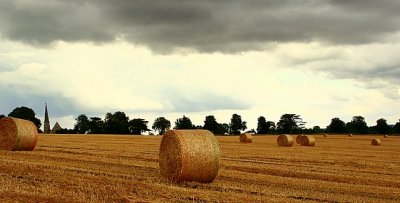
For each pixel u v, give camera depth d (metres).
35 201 12.23
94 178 16.44
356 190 16.89
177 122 148.88
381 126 141.25
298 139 54.78
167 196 13.48
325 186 17.48
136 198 12.91
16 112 116.62
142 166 22.14
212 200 13.18
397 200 15.15
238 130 159.25
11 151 28.48
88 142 46.75
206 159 17.44
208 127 144.75
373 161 30.11
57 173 17.44
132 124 135.75
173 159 17.75
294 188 16.70
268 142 60.06
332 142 66.62
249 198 13.68
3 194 12.91
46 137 60.06
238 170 22.34
